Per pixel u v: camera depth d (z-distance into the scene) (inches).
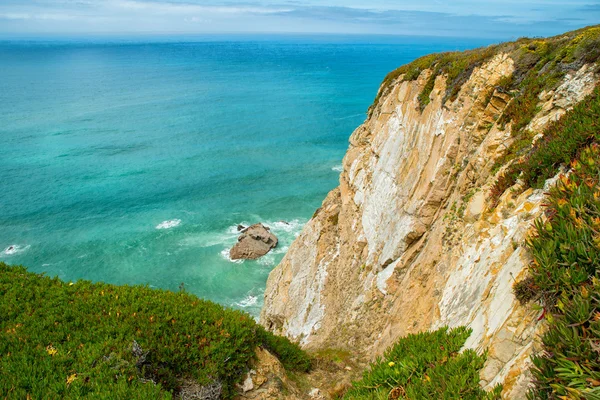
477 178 635.5
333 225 1252.5
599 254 265.1
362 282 926.4
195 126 4699.8
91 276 1973.4
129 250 2170.3
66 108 5674.2
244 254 2086.6
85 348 395.2
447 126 772.6
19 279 513.0
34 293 485.4
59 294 485.4
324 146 3946.9
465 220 593.0
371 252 943.0
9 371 356.8
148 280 1947.6
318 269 1184.8
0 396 333.1
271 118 5108.3
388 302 778.8
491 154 628.1
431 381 324.8
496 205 510.0
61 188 2913.4
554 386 227.0
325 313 1033.5
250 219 2486.5
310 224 1382.9
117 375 371.9
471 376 313.7
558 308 273.6
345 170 1317.7
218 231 2349.9
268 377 473.7
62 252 2145.7
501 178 514.9
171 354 421.7
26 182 3002.0
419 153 866.8
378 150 1083.9
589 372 222.8
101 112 5413.4
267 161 3513.8
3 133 4291.3
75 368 372.5
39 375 359.6
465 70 780.0
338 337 828.0
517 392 267.3
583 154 349.4
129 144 3981.3
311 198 2770.7
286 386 489.7
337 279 1060.5
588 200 300.4
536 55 652.7
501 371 295.7
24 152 3686.0
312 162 3491.6
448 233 645.9
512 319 315.3
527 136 558.6
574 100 532.1
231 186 2972.4
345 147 3909.9
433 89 872.9
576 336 234.4
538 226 318.3
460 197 655.8
